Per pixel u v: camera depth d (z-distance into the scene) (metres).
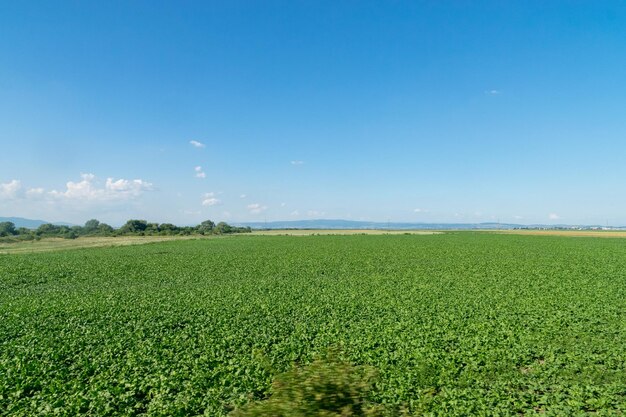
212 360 15.69
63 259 55.88
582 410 11.59
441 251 61.94
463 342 17.47
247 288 32.34
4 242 102.69
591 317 21.33
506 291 29.50
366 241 87.94
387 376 13.97
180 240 99.75
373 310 23.89
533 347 16.81
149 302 27.22
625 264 44.47
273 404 7.58
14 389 13.30
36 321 22.23
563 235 110.19
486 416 11.39
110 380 13.98
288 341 17.89
